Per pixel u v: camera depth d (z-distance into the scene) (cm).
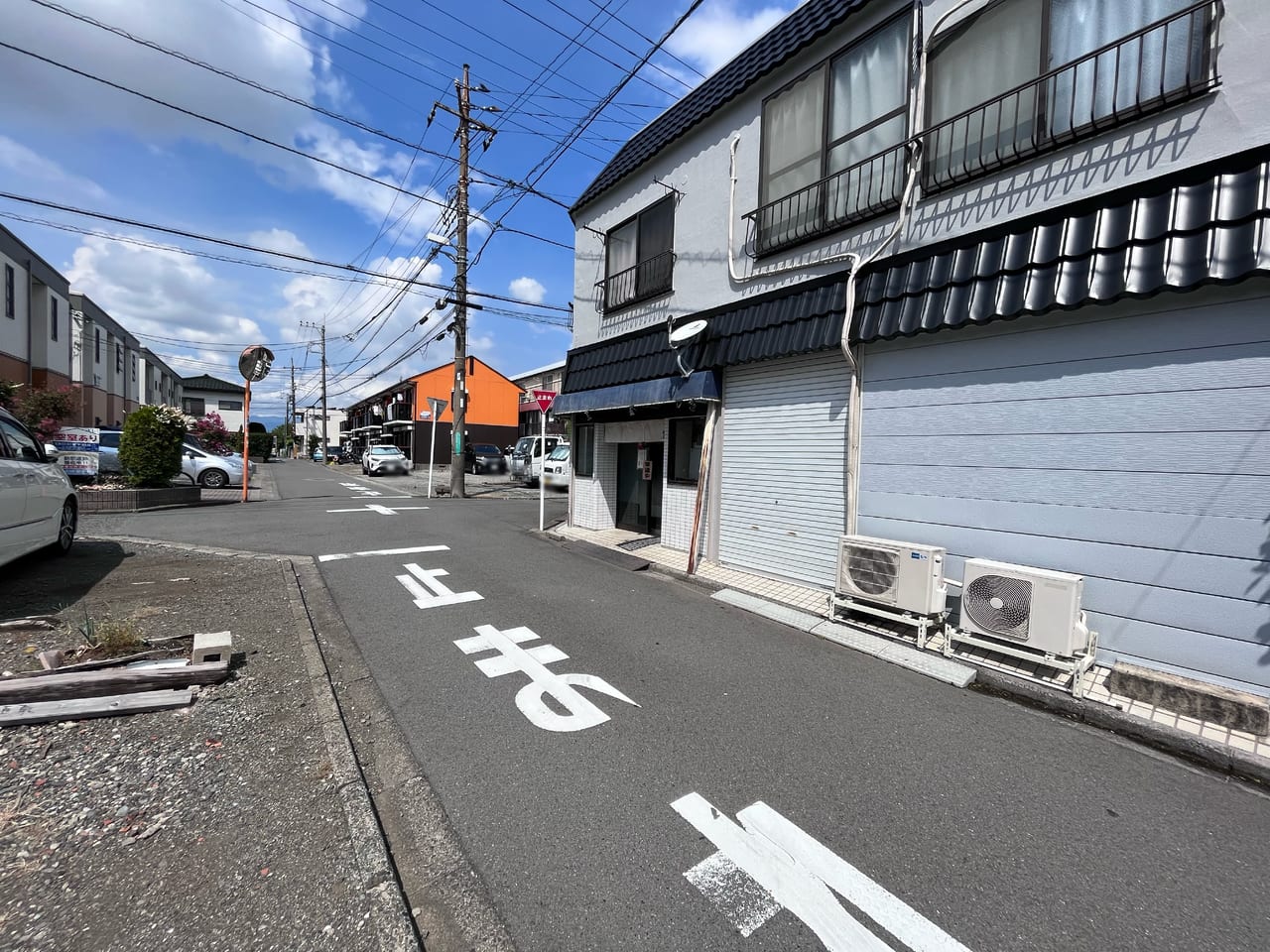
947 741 336
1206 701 348
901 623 521
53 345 2381
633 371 875
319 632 488
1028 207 456
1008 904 213
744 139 714
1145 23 404
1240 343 362
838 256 595
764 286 682
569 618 539
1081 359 427
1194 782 302
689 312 796
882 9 568
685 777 289
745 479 719
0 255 2022
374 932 191
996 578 425
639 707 365
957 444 498
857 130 584
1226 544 367
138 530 939
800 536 647
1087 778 301
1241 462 362
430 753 308
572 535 980
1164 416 391
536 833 247
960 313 470
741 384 725
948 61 518
